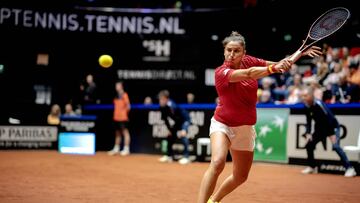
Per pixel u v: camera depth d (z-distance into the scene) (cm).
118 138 1908
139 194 868
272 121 1547
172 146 1644
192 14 2320
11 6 2211
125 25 2311
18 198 796
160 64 2441
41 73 2423
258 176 1220
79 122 1969
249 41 2320
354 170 1268
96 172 1238
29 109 2238
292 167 1465
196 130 1716
